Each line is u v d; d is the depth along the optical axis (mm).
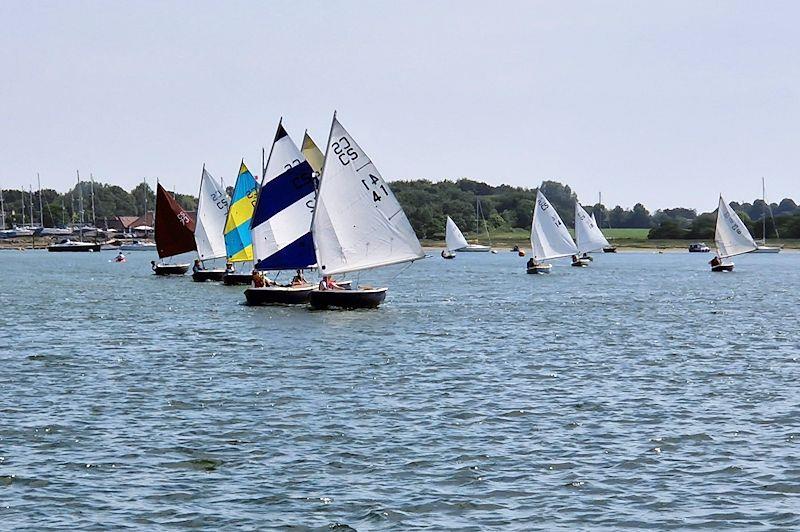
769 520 25188
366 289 78438
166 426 34875
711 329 66188
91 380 44406
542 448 31734
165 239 133000
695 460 30312
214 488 27750
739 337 61219
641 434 33531
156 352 53938
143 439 32969
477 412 37125
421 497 26984
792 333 63469
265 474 29016
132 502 26609
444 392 41312
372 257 74688
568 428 34469
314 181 82062
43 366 48625
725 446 31906
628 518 25406
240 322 69562
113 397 40281
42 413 37031
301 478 28625
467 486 27875
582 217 177375
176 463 30125
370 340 59281
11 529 24672
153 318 73250
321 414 36875
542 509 26062
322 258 75250
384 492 27391
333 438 33062
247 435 33500
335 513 25797
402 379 44719
